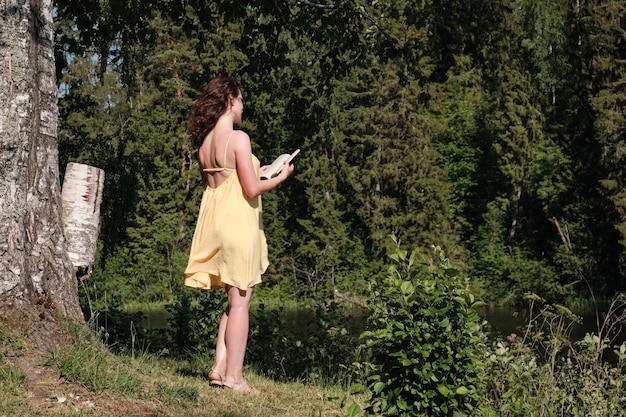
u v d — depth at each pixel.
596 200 43.28
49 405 4.53
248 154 5.43
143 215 45.25
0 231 5.14
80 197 6.11
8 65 5.30
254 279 5.49
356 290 43.19
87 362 4.95
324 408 5.57
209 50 34.78
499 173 48.53
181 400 5.00
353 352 10.05
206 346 10.00
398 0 12.11
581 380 6.38
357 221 47.12
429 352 4.73
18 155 5.27
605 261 42.62
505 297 43.94
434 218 44.53
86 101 17.75
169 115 45.81
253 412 5.06
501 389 6.05
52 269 5.39
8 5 5.33
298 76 40.34
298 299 43.94
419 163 43.97
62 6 11.92
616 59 43.81
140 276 43.19
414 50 12.30
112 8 10.83
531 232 46.34
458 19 49.06
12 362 4.79
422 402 4.78
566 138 45.19
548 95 47.81
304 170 44.97
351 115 44.84
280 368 9.56
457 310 4.92
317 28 12.27
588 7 44.31
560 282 43.81
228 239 5.40
